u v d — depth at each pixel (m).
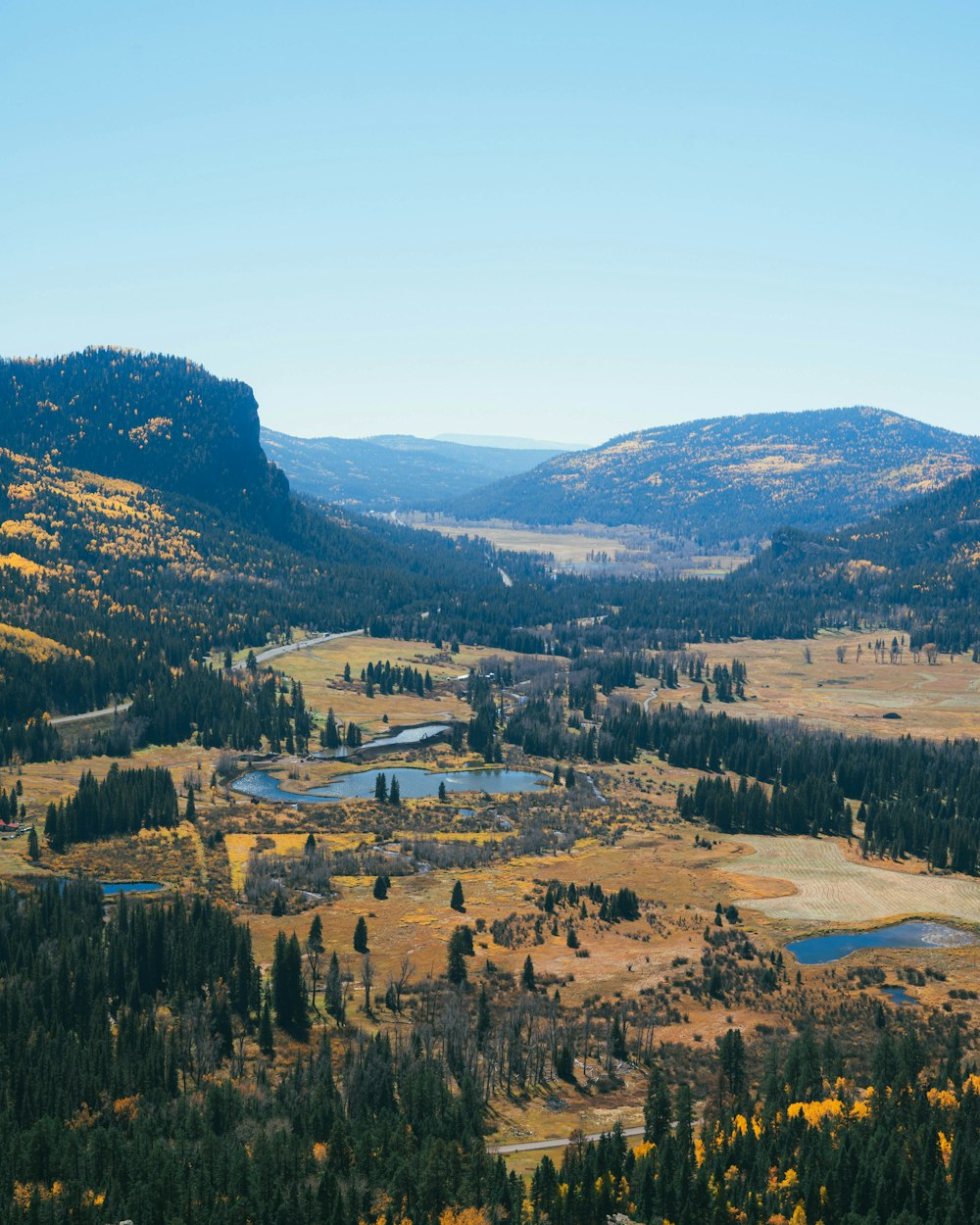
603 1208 132.88
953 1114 147.00
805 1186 135.88
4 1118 148.75
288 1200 135.75
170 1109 157.00
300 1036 176.00
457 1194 135.50
